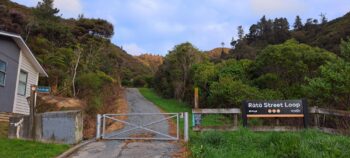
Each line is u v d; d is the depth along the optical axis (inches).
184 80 1480.1
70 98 937.5
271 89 964.6
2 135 486.0
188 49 1523.1
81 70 1317.7
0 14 1711.4
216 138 423.5
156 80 1936.5
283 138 377.1
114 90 1530.5
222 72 1173.1
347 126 508.4
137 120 795.4
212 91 975.6
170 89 1640.0
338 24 2938.0
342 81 620.4
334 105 652.1
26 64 801.6
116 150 410.9
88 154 392.5
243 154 354.0
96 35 2273.6
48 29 1824.6
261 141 408.2
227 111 513.3
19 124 468.4
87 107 877.2
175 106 1293.1
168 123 733.3
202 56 1550.2
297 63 1008.2
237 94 905.5
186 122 470.3
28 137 460.8
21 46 752.3
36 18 1951.3
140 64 3769.7
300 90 874.1
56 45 1788.9
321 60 1035.9
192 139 457.1
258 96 879.1
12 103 713.6
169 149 413.7
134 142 463.5
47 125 462.3
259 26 4170.8
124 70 2834.6
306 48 1103.6
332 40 2220.7
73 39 1939.0
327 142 368.2
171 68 1604.3
